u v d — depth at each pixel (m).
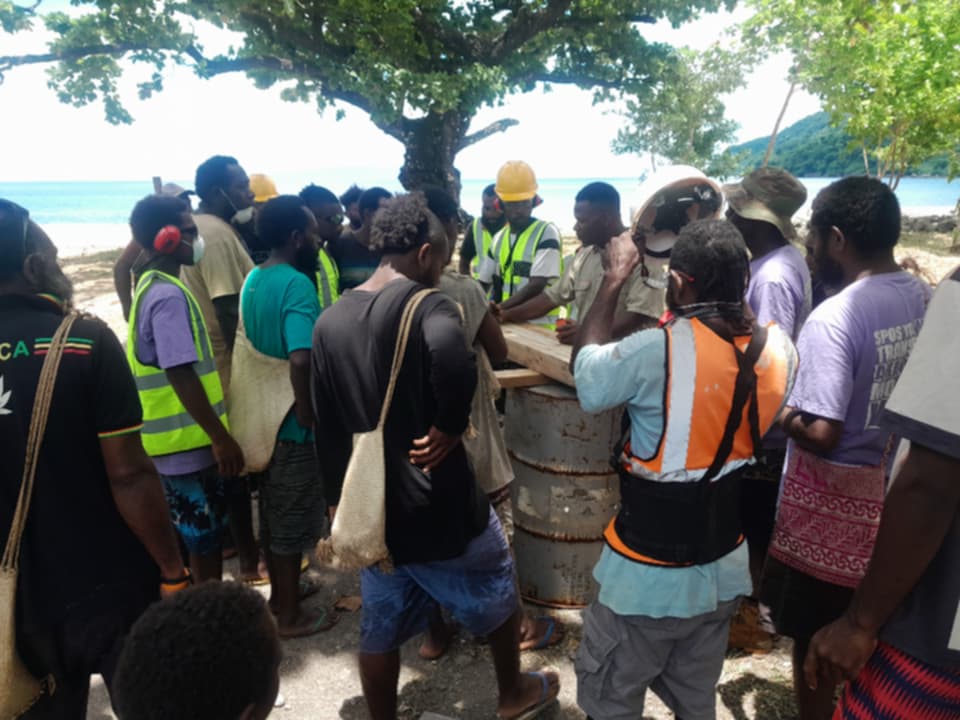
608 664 2.10
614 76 20.72
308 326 2.94
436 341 2.06
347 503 2.13
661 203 2.46
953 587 1.43
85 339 1.84
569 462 3.22
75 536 1.87
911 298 2.21
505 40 19.88
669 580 1.94
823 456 2.28
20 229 1.80
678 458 1.88
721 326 1.88
